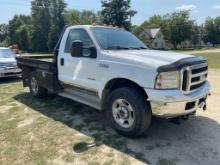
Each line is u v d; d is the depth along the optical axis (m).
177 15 82.81
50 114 5.86
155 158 3.82
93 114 5.77
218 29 97.44
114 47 5.03
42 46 66.06
